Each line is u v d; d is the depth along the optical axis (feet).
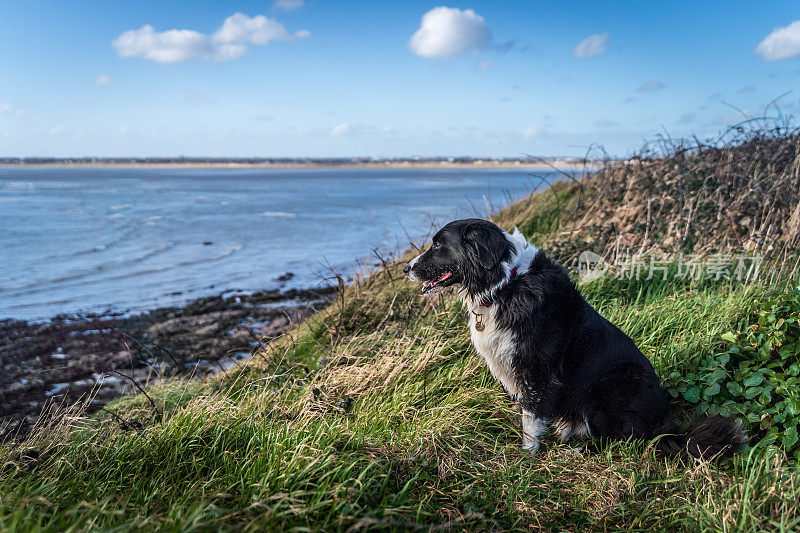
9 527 6.55
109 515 7.64
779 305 12.80
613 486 9.62
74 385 19.08
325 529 7.41
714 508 8.63
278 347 18.19
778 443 10.77
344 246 55.26
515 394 11.93
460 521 8.30
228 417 11.16
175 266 44.57
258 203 127.03
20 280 38.50
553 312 11.36
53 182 291.58
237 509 7.69
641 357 11.86
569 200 28.60
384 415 11.85
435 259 12.34
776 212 20.03
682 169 22.65
